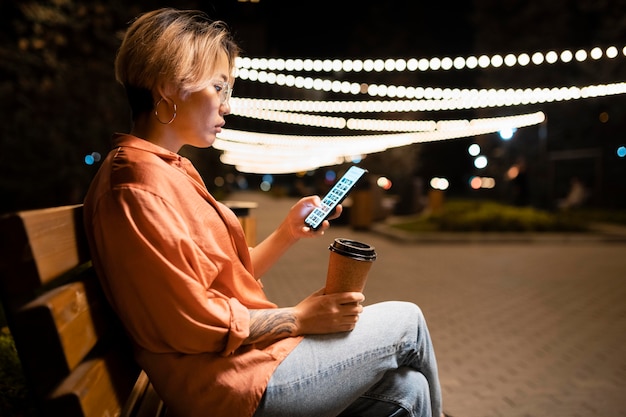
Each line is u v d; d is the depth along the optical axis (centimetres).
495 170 2881
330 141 1741
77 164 1106
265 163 2397
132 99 181
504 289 749
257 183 6862
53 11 912
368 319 181
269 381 163
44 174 1098
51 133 1045
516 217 1448
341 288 178
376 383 184
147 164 161
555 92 828
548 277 847
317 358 168
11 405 220
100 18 944
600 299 684
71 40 956
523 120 1476
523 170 1933
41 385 121
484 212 1513
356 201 1653
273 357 166
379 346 175
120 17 966
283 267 944
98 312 154
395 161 2436
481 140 2919
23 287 119
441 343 492
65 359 121
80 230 159
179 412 163
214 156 1377
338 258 177
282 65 636
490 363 436
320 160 2342
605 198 2234
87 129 1059
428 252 1175
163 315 153
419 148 2536
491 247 1270
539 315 600
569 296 702
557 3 2175
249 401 159
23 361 120
